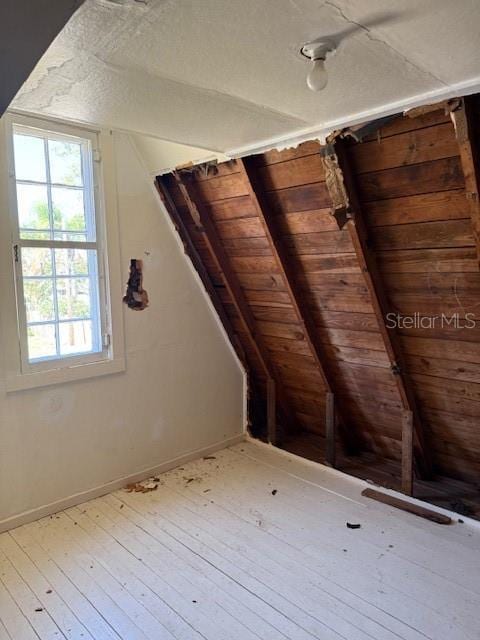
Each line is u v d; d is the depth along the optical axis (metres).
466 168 1.68
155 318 3.15
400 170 1.93
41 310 2.62
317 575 2.15
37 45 0.90
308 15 1.09
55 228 2.64
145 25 1.13
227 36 1.19
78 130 2.67
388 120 1.81
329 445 3.24
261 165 2.37
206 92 1.59
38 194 2.56
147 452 3.18
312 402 3.58
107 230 2.84
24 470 2.59
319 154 2.10
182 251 3.25
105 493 2.95
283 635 1.80
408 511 2.70
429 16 1.10
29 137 2.50
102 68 1.39
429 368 2.55
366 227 2.19
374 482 3.01
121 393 3.00
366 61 1.36
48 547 2.39
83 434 2.83
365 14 1.09
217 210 2.83
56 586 2.10
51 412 2.67
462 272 2.05
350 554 2.30
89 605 1.98
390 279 2.32
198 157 2.54
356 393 3.12
